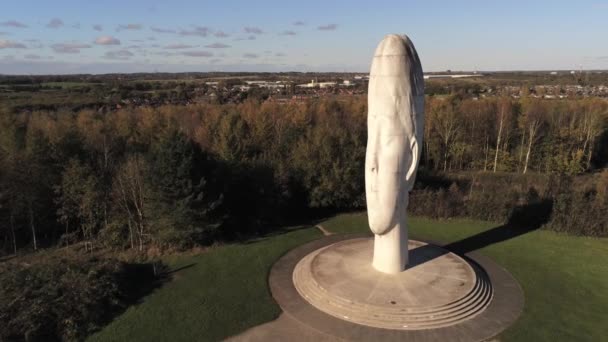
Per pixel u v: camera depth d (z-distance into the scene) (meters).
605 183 47.91
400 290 24.22
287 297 25.70
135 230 35.44
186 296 26.19
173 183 33.00
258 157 46.94
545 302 25.09
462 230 37.84
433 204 41.50
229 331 22.34
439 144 66.75
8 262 31.77
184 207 32.47
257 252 33.22
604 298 25.75
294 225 40.31
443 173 59.00
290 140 52.06
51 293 23.56
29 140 38.75
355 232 37.59
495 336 21.59
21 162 36.06
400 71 23.53
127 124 58.56
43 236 39.22
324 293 24.48
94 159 41.22
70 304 23.22
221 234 36.66
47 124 49.75
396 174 24.55
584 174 64.81
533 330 22.16
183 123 67.19
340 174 42.03
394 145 24.19
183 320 23.50
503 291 26.38
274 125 61.09
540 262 30.98
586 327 22.55
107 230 34.69
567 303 25.05
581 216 36.84
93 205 35.66
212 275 29.14
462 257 31.73
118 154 46.25
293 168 42.94
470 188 48.75
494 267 30.00
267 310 24.25
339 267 27.42
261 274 29.09
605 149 72.12
